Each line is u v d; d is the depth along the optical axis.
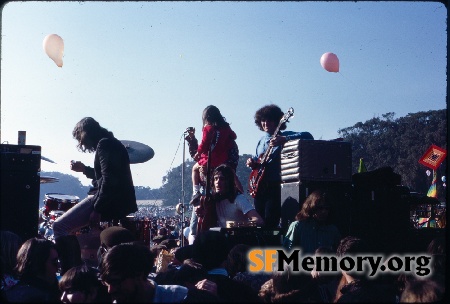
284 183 6.42
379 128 51.41
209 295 4.26
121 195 5.96
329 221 5.75
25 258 4.52
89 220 5.99
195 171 7.33
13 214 5.50
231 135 7.00
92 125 6.10
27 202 5.55
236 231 5.82
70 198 8.55
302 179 6.16
